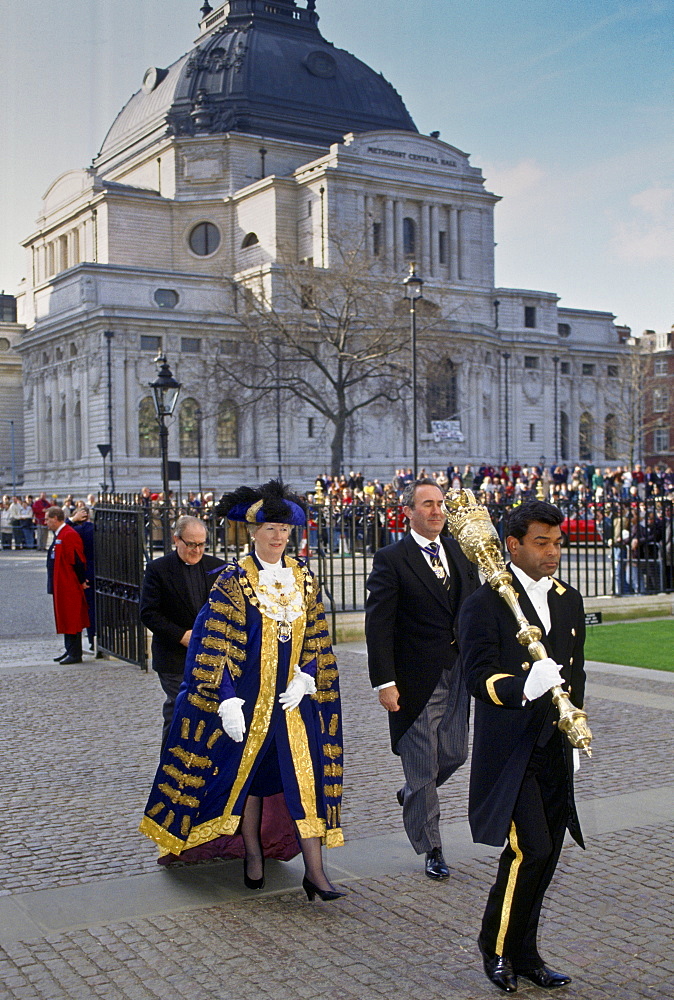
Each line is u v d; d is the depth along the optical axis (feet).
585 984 17.67
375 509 58.80
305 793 21.48
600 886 21.89
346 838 25.39
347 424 252.83
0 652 58.08
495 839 17.51
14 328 313.94
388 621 23.21
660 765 31.09
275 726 21.65
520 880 17.53
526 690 16.44
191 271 298.15
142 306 247.91
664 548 67.15
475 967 18.31
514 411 304.30
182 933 19.84
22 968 18.35
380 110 326.24
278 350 209.36
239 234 296.92
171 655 28.14
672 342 256.93
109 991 17.46
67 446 266.36
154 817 22.24
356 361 190.49
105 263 282.56
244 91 305.53
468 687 18.24
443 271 303.89
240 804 21.33
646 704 39.70
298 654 22.00
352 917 20.54
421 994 17.34
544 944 19.22
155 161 309.83
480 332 285.84
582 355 330.34
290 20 329.72
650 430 261.65
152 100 322.55
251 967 18.35
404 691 23.29
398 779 30.32
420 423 275.18
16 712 40.19
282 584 22.09
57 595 52.08
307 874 21.40
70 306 263.90
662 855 23.62
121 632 51.60
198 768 21.66
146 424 249.96
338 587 75.10
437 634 23.35
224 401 219.82
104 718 38.99
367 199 286.46
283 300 250.16
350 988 17.54
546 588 18.65
